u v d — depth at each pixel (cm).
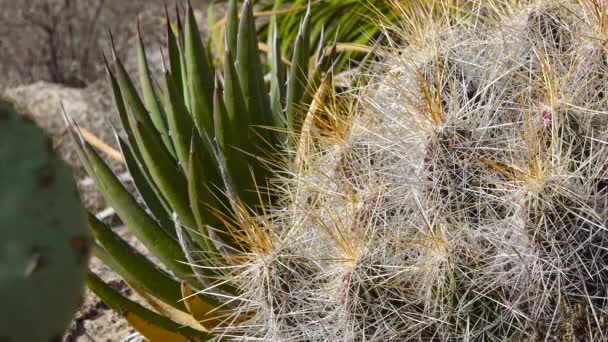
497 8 294
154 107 310
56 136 490
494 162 225
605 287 223
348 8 467
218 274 269
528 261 219
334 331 231
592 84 235
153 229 281
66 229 175
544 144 224
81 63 651
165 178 278
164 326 271
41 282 171
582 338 221
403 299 226
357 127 261
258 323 255
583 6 250
